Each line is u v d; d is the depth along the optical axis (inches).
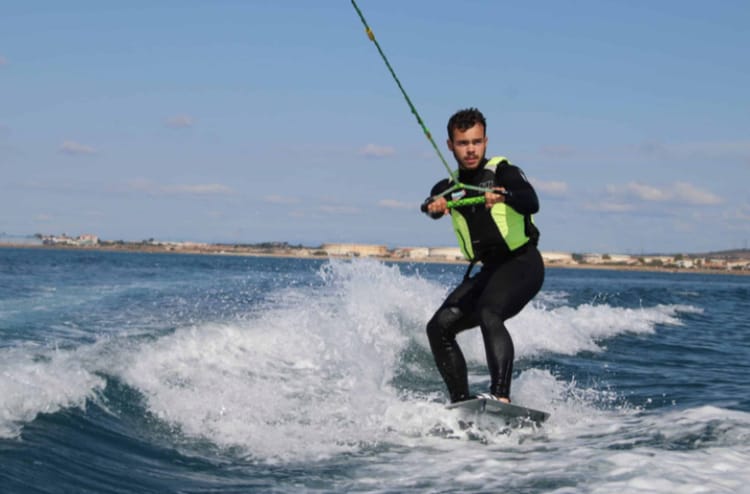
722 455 242.4
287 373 374.0
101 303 632.4
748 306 1305.4
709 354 613.6
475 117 309.4
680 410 353.7
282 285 906.7
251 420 293.0
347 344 441.1
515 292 307.3
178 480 223.6
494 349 299.7
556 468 234.5
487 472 234.1
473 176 314.0
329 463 247.6
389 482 225.6
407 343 487.2
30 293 724.0
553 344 597.0
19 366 291.7
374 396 350.0
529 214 308.0
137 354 352.8
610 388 424.2
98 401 280.4
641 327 780.0
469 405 294.0
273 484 223.3
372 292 571.5
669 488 205.0
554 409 345.1
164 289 804.0
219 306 607.5
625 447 266.1
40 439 237.0
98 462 230.1
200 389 321.7
